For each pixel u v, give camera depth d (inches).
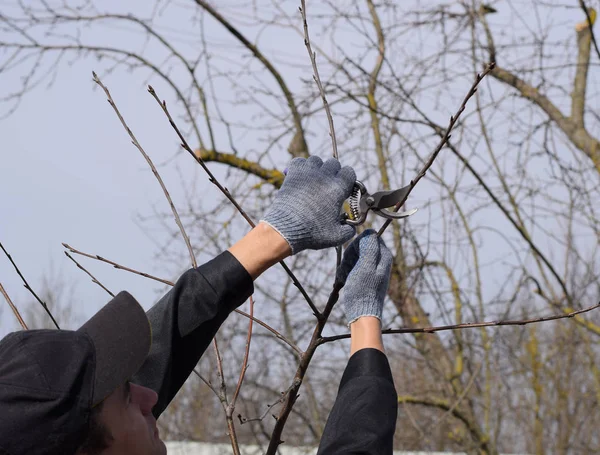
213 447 293.1
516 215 246.1
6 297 82.6
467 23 238.7
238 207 86.4
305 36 95.1
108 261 93.8
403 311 247.6
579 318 251.0
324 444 61.9
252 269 67.7
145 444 56.4
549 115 246.8
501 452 330.3
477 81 74.7
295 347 88.5
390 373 68.6
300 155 257.1
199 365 270.4
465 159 229.9
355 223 73.2
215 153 259.0
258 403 247.4
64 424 51.4
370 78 246.5
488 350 254.4
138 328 56.5
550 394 325.1
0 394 51.3
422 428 280.1
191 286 67.8
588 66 248.8
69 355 53.4
